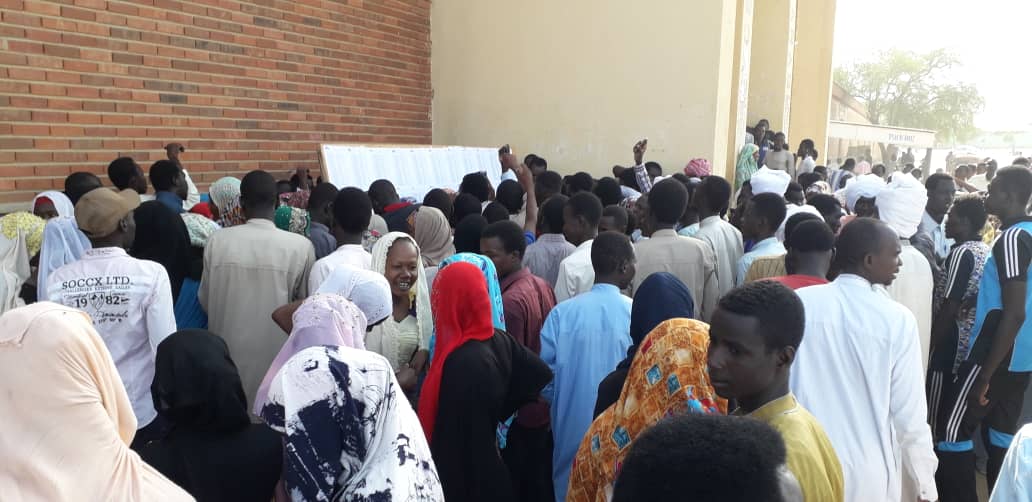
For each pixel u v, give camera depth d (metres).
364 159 7.05
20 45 5.39
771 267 3.66
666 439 1.08
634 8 8.90
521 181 5.72
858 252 2.50
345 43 8.51
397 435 1.75
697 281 3.99
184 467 1.79
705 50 8.55
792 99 15.10
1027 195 3.63
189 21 6.65
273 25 7.52
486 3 9.77
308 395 1.70
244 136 7.30
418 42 9.89
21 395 1.54
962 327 3.85
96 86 5.92
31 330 1.58
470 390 2.47
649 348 2.06
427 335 3.42
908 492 2.76
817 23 14.73
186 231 3.75
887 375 2.39
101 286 2.91
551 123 9.55
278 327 3.66
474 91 9.98
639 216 5.26
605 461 2.11
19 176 5.41
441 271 2.67
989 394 3.69
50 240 3.75
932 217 5.25
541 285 3.70
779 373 1.76
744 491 0.99
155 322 2.96
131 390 2.93
